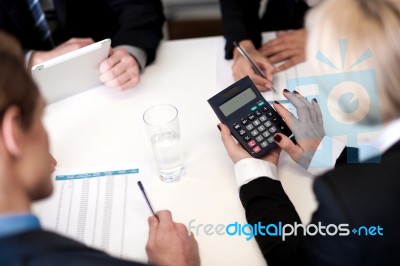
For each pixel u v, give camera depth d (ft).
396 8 1.64
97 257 1.44
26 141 1.52
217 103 2.81
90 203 2.59
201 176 2.71
